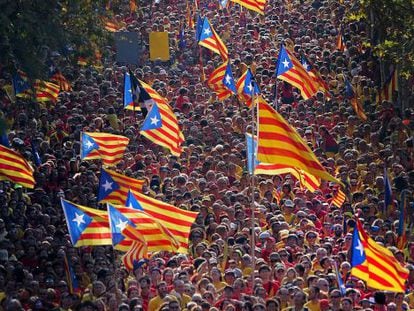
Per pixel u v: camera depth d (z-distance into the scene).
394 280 72.44
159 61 143.12
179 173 101.44
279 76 114.19
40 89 109.56
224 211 89.62
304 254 80.62
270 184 96.62
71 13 108.50
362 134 114.38
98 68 131.50
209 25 127.12
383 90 124.31
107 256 83.44
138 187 87.88
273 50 140.75
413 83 123.50
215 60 141.62
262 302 71.00
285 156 76.69
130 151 107.81
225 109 121.62
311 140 112.12
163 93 127.38
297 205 93.00
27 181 88.94
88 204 93.12
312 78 121.00
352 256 72.88
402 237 85.44
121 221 74.62
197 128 114.44
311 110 121.44
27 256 81.44
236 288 74.06
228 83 119.19
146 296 75.12
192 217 79.75
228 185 98.88
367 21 134.62
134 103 99.88
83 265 80.12
